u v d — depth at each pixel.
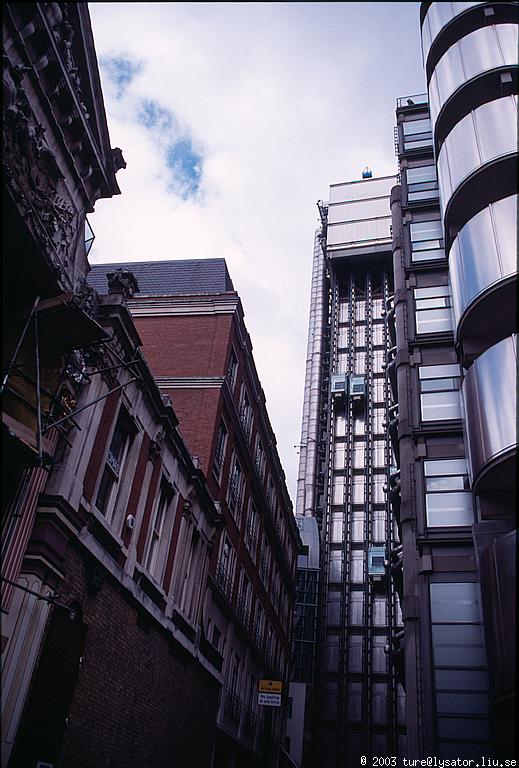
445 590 22.83
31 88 12.45
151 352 27.09
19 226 10.91
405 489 25.34
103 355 14.90
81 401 14.09
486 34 27.61
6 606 11.08
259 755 29.78
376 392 78.62
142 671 16.20
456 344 24.45
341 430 77.62
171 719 18.34
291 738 56.12
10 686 10.67
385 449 73.38
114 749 14.47
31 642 11.20
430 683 21.23
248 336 30.23
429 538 23.72
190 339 27.22
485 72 26.52
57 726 12.01
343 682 60.56
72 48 13.91
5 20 11.41
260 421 33.38
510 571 17.73
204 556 22.77
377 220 89.19
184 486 20.92
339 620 64.62
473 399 21.14
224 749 25.14
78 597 13.02
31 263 11.59
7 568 11.21
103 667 13.98
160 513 19.31
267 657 33.66
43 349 12.66
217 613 24.83
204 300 28.17
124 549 15.73
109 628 14.34
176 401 25.48
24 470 11.84
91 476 14.28
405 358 28.45
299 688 58.94
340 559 68.69
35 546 11.78
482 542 20.91
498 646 17.56
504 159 23.58
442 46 29.81
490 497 21.20
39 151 12.84
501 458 19.30
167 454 19.33
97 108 15.00
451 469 25.22
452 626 22.09
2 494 11.48
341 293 90.06
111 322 15.56
